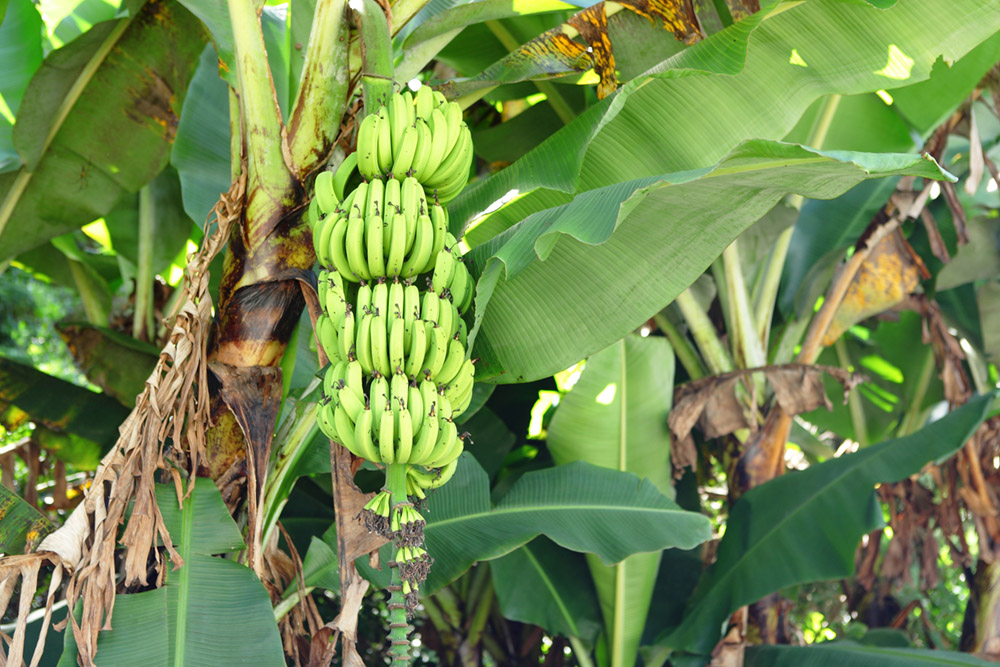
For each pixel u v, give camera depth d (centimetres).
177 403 253
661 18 308
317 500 477
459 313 238
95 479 234
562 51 299
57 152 387
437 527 357
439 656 602
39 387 439
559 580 458
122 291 538
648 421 433
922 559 523
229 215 254
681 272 247
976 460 503
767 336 490
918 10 282
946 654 362
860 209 514
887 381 642
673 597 481
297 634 292
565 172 274
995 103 409
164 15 370
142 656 221
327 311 222
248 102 253
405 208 220
